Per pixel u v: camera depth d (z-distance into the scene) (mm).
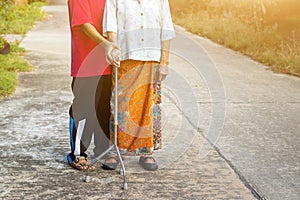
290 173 3994
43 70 7879
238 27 12500
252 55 10008
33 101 6000
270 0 13094
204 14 15859
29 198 3416
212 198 3473
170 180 3775
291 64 8703
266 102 6379
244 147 4605
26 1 18891
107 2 3652
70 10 3734
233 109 5961
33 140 4617
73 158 3971
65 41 11344
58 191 3539
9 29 12641
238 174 3934
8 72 7270
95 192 3533
